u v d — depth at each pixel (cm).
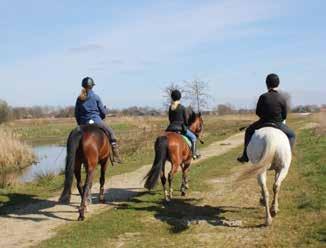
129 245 817
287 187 1275
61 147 3809
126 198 1254
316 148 2117
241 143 2933
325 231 820
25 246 840
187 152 1176
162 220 984
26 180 1877
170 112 1195
